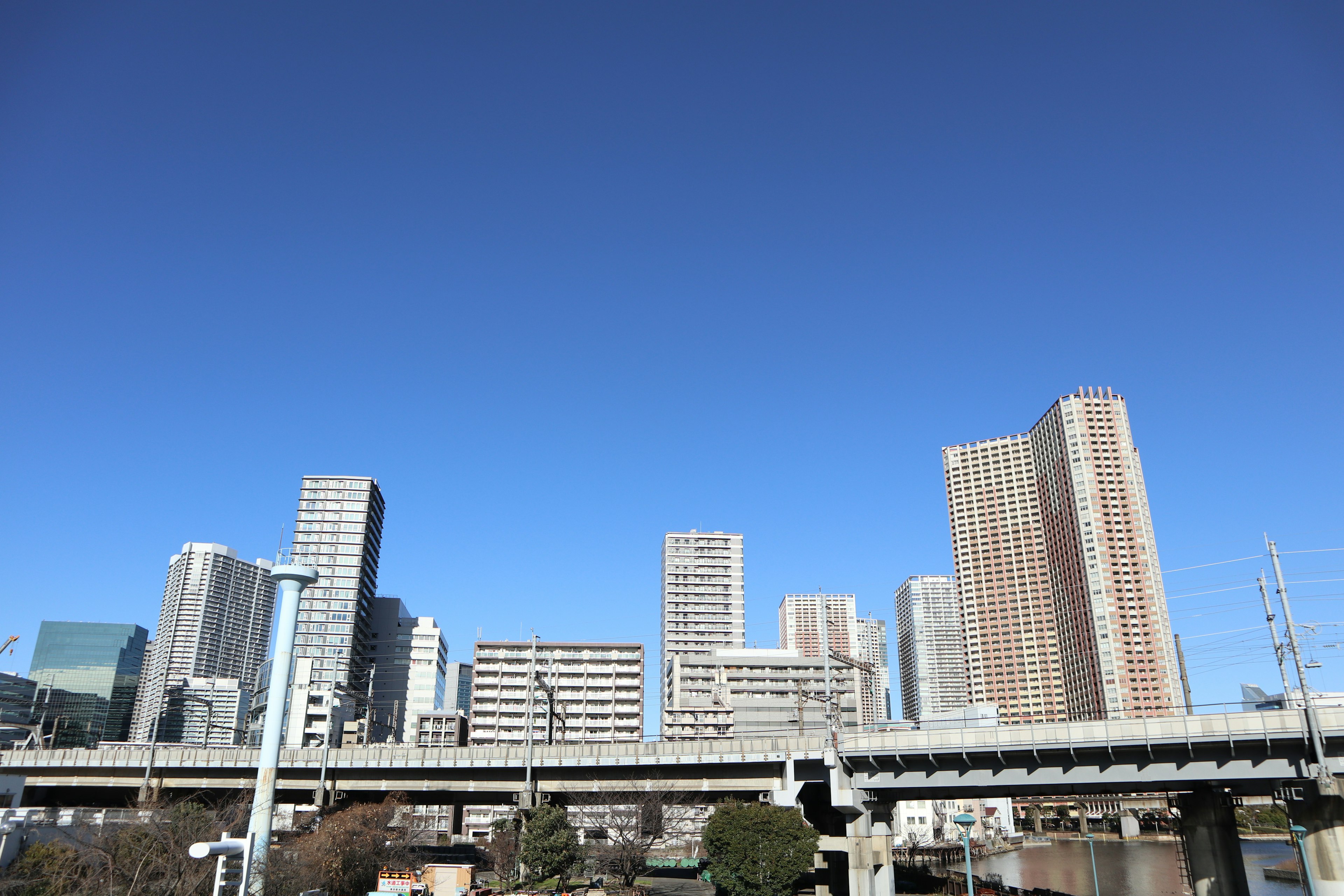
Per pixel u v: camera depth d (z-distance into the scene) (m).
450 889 70.94
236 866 47.84
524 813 82.06
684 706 188.38
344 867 69.31
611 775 82.00
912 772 69.69
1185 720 60.94
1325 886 57.38
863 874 70.94
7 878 54.09
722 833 73.44
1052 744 63.91
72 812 72.81
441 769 83.81
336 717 168.12
